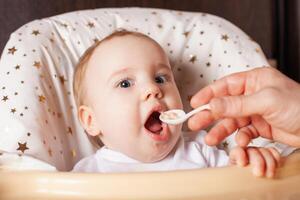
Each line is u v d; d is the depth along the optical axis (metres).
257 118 0.71
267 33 1.46
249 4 1.45
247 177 0.59
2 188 0.58
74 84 1.03
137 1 1.37
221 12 1.43
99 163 0.96
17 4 1.27
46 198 0.58
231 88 0.74
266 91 0.64
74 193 0.57
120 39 0.97
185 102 1.10
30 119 0.88
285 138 0.70
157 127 0.91
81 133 1.03
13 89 0.92
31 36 1.04
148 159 0.93
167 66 0.97
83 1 1.32
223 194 0.57
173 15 1.19
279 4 1.45
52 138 0.92
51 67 1.02
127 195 0.56
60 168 0.93
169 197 0.56
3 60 0.99
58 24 1.11
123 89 0.92
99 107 0.95
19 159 0.74
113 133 0.93
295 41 1.43
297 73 1.43
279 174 0.61
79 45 1.09
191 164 0.96
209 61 1.13
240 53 1.11
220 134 0.71
